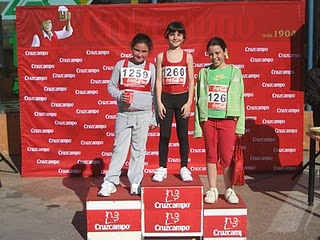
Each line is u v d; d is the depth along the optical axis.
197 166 5.96
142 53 4.21
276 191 5.36
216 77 4.11
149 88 4.27
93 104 5.93
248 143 5.99
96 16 5.81
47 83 5.91
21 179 5.94
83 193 5.38
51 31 5.84
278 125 5.97
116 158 4.27
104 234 3.99
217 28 5.81
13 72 7.00
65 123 5.96
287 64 5.88
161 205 3.95
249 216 4.60
